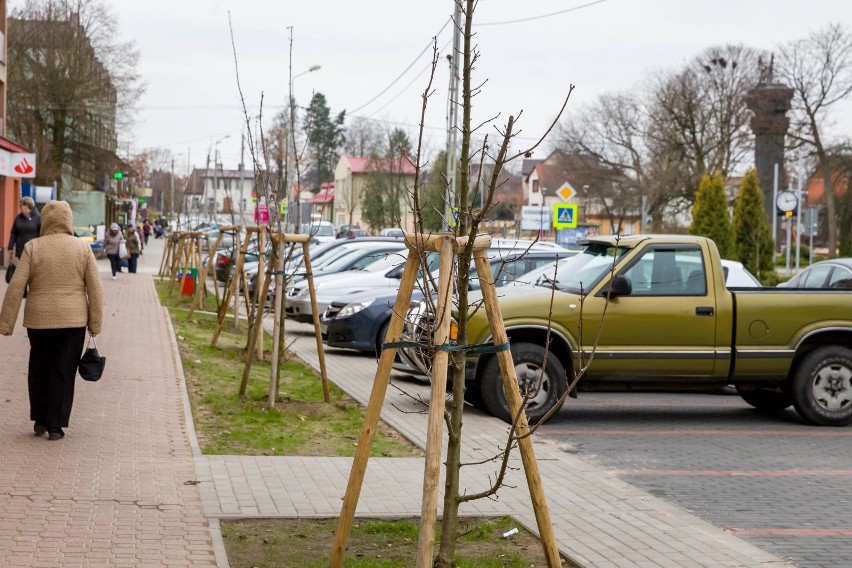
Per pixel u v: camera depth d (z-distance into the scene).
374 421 5.46
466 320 5.18
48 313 8.76
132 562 5.70
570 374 11.70
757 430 11.83
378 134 87.31
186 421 10.12
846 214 58.69
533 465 5.44
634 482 8.95
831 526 7.52
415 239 5.27
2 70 41.31
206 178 46.00
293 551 6.13
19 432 9.19
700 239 11.97
